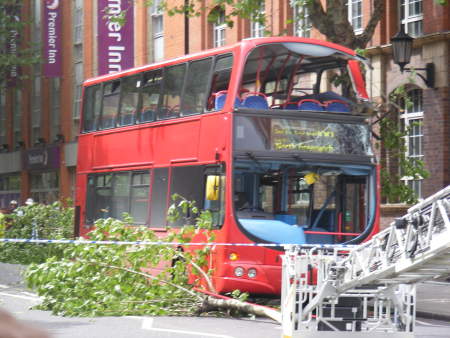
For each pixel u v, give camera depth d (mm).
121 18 31484
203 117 20375
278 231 18969
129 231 19281
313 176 19766
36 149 65812
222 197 19156
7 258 34344
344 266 12992
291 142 19641
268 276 18906
